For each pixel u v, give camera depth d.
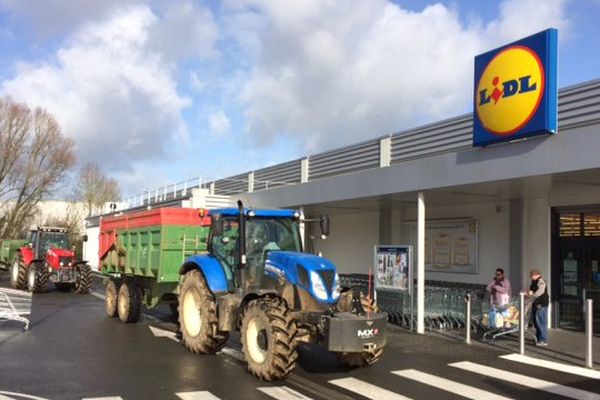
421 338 12.54
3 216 51.56
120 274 14.77
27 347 10.83
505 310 12.31
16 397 7.37
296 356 8.48
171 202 26.92
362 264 21.14
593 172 10.27
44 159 51.97
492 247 16.16
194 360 9.91
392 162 17.34
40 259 23.00
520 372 9.41
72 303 18.92
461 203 17.02
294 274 8.86
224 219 10.45
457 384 8.56
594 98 11.76
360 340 8.32
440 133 15.65
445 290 14.07
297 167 22.30
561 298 14.26
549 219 14.51
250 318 8.91
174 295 13.51
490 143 11.73
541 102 10.59
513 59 11.26
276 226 10.23
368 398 7.76
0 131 49.66
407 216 19.16
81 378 8.48
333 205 18.11
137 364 9.52
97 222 41.41
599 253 13.43
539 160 10.69
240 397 7.65
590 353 9.83
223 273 10.22
